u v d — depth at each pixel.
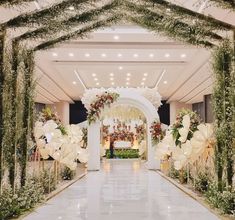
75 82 18.78
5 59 5.70
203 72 15.39
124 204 6.30
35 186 6.83
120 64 14.51
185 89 20.72
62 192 7.92
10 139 5.98
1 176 5.52
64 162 8.73
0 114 5.54
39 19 5.77
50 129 7.97
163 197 7.11
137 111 21.16
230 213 5.29
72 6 5.79
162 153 10.78
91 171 13.95
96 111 14.62
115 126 24.77
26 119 6.76
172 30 6.18
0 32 5.62
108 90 14.95
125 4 6.07
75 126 10.62
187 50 12.27
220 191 6.16
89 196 7.30
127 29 10.74
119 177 11.44
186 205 6.17
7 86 5.73
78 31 6.71
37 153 8.40
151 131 14.68
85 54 12.98
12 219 5.11
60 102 26.00
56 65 14.55
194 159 7.81
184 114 9.21
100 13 6.14
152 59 13.73
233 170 5.99
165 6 5.94
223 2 5.34
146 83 19.88
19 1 5.29
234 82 5.84
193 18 5.97
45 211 5.69
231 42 6.23
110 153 24.02
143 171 13.80
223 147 6.11
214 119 6.40
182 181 9.27
